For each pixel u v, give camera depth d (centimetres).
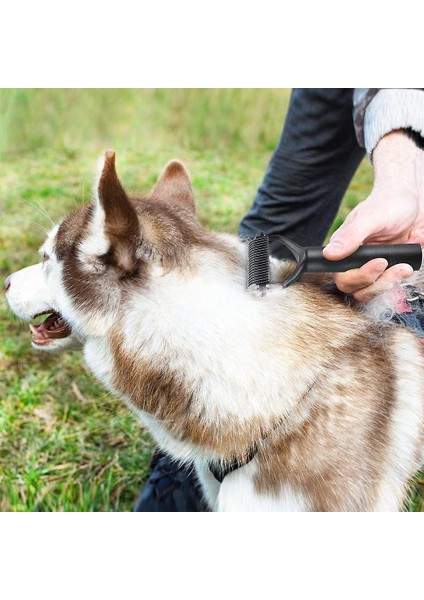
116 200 77
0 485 111
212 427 77
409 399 80
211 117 228
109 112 227
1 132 212
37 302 90
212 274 80
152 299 79
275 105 225
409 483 81
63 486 109
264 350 76
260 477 78
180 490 105
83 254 82
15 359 131
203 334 77
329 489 77
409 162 87
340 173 125
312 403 77
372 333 80
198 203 183
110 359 82
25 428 119
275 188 127
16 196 182
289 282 78
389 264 78
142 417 83
